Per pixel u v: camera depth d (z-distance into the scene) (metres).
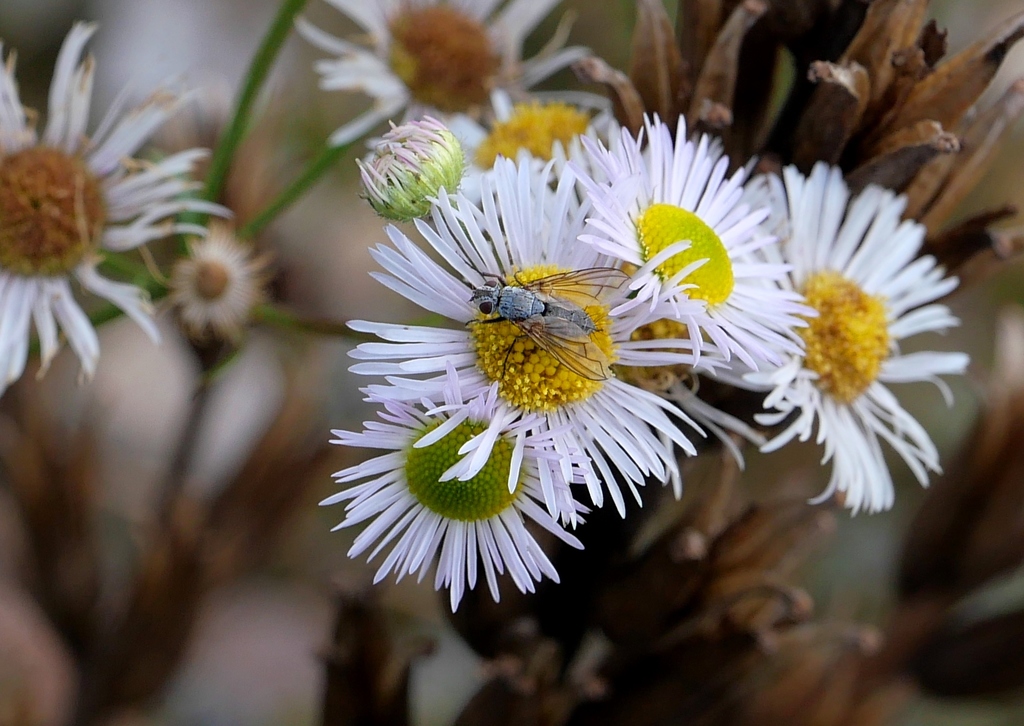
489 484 0.17
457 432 0.17
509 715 0.19
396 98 0.21
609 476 0.17
